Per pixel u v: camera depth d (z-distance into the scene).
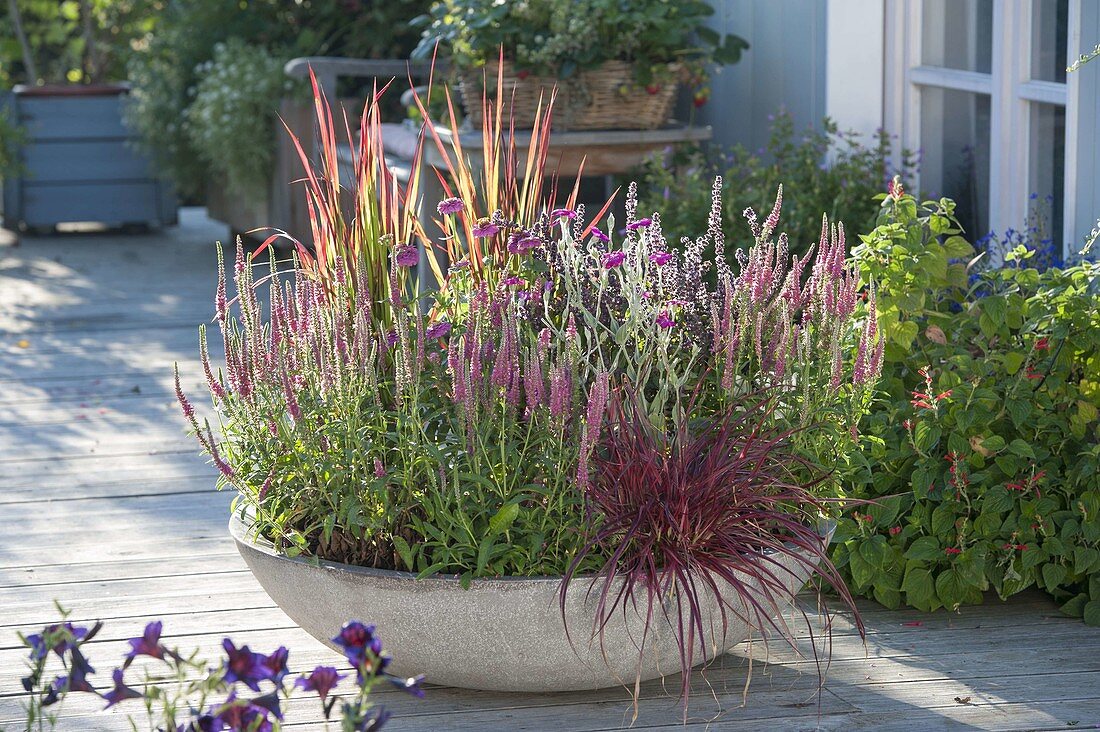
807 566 2.66
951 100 4.57
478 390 2.53
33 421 5.10
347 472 2.62
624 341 2.60
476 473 2.51
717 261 2.83
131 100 9.70
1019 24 4.07
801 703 2.69
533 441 2.54
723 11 6.15
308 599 2.63
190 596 3.33
